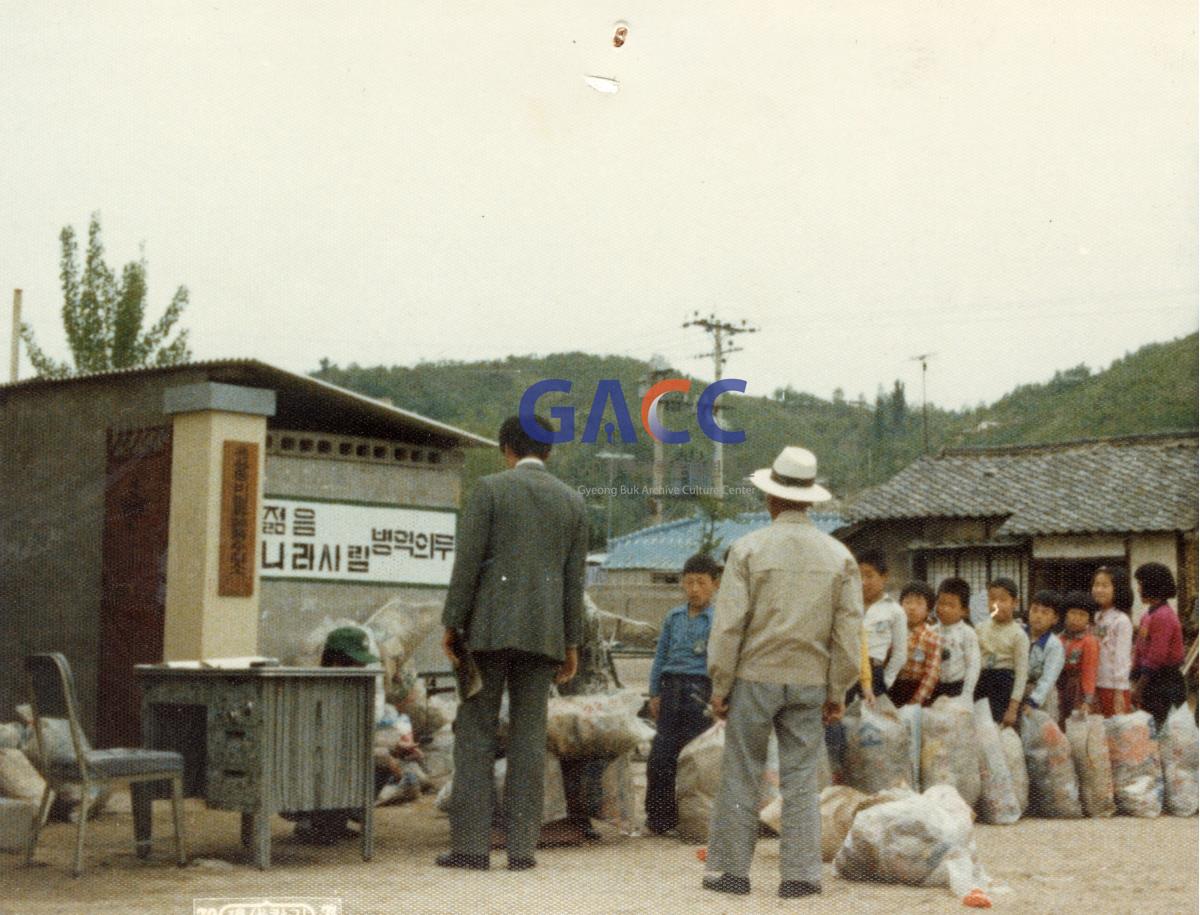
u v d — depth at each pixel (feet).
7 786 21.07
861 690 24.45
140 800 19.85
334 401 29.81
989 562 44.98
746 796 17.92
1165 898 18.02
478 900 17.03
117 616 28.55
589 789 22.31
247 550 27.86
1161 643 29.40
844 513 44.70
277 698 18.97
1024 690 27.12
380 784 25.29
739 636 17.90
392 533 31.09
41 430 30.19
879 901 17.51
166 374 28.66
